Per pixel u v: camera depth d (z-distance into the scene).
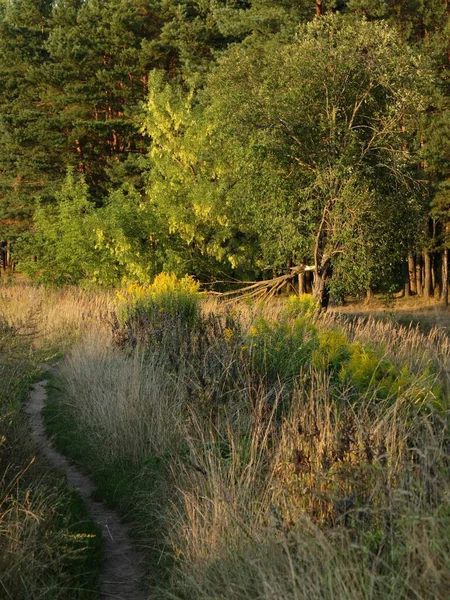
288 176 22.00
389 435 5.10
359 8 30.91
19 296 22.17
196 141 27.72
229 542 4.97
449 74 31.45
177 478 6.62
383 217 21.53
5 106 43.50
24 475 6.98
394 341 10.45
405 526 3.98
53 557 5.29
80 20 40.28
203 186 27.17
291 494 5.00
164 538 5.89
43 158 40.00
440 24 32.16
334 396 6.73
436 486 4.04
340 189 21.36
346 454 4.99
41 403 11.01
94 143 40.09
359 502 4.61
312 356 8.30
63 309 18.06
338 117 21.97
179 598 4.89
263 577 4.03
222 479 5.74
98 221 27.16
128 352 11.39
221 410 7.35
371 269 21.94
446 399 5.65
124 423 8.22
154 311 13.60
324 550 4.02
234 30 33.25
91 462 8.15
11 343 8.51
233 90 23.36
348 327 12.72
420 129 30.47
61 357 14.30
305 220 21.84
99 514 6.93
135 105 37.09
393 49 21.81
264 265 26.72
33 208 39.69
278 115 21.61
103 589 5.42
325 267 22.56
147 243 28.17
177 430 7.53
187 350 9.63
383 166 21.78
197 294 15.70
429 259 36.38
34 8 46.66
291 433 5.63
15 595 4.68
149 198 31.89
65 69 39.41
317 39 22.66
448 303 34.69
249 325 10.93
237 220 26.56
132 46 39.16
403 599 3.64
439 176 33.75
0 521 5.22
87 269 27.78
